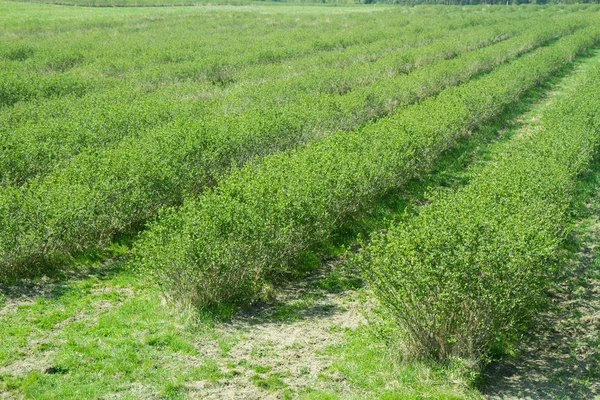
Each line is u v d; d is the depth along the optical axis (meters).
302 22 68.88
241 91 27.06
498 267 9.09
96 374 8.78
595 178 18.67
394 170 17.06
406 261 9.19
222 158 17.56
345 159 15.70
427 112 22.17
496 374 9.36
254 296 11.69
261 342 10.07
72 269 12.71
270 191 12.98
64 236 12.63
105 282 12.30
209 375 8.91
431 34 53.09
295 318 11.05
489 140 23.97
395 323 9.57
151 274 11.08
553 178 14.48
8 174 15.39
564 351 10.05
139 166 14.84
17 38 48.03
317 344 10.11
